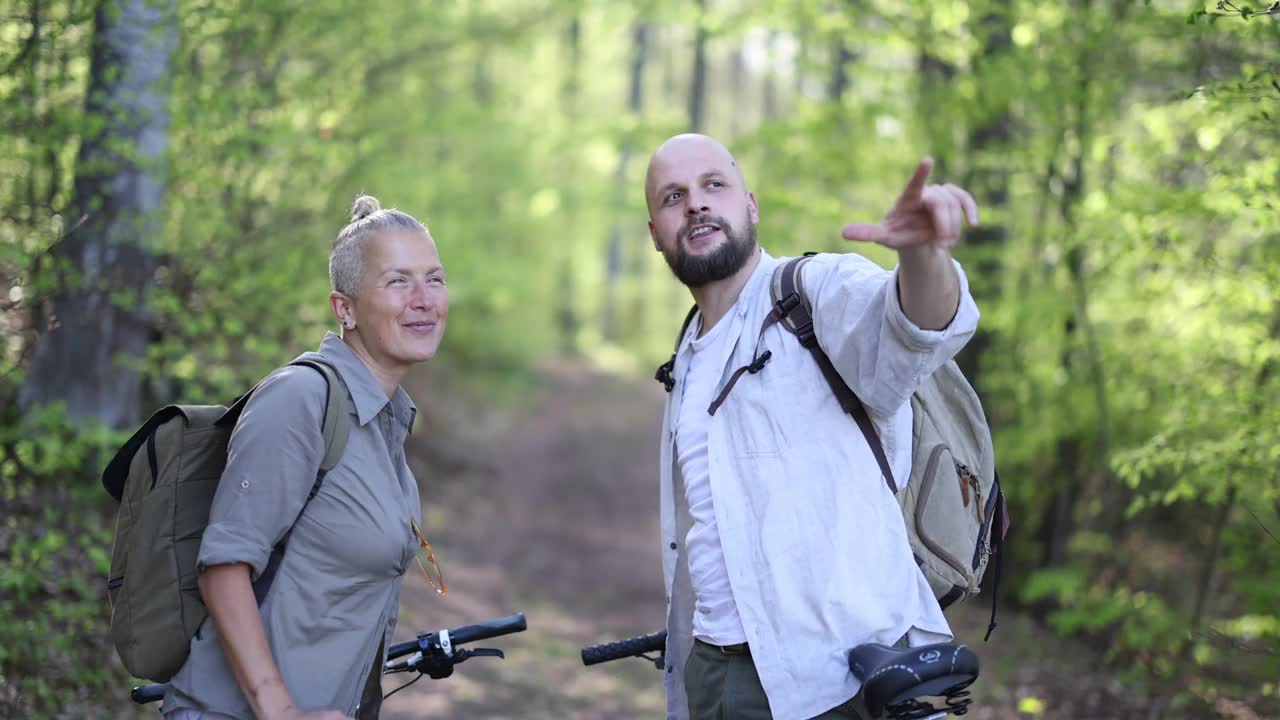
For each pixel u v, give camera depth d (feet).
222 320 20.07
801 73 26.61
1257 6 13.93
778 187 24.43
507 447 53.78
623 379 89.92
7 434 15.47
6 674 13.23
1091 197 19.12
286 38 21.98
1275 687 16.14
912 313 6.81
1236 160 16.70
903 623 7.50
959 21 21.88
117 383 19.47
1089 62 19.29
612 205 39.52
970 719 16.40
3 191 17.44
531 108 45.96
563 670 20.98
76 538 15.96
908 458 7.94
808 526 7.58
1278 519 16.49
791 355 7.91
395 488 7.48
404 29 27.37
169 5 17.85
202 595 6.82
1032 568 23.90
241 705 6.95
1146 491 21.38
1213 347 17.75
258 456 6.92
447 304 7.85
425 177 30.40
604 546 36.65
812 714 7.32
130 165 18.42
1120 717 16.30
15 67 15.62
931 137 23.26
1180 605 19.76
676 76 119.96
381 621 7.39
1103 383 21.26
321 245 22.72
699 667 8.02
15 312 15.61
